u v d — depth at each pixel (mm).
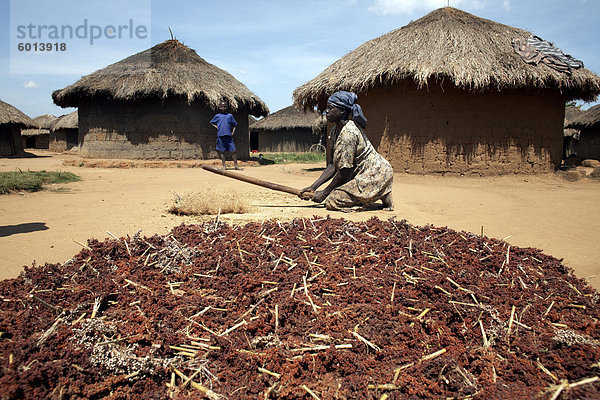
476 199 7980
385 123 12281
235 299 3156
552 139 12320
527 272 3650
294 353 2543
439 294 3193
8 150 22844
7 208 6016
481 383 2342
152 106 15734
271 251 3980
